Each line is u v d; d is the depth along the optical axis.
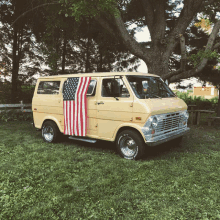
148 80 5.70
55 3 9.23
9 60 15.87
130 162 4.92
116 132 5.33
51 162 5.02
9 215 2.99
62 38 13.05
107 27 10.09
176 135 5.43
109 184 3.85
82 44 16.67
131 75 5.39
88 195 3.50
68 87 6.27
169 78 10.52
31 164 4.89
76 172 4.44
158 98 5.45
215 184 3.83
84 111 5.84
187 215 2.96
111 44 13.80
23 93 14.98
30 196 3.49
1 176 4.22
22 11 13.14
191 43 14.41
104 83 5.60
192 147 6.19
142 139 4.98
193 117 10.76
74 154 5.63
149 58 10.24
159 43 10.18
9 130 8.94
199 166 4.68
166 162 4.91
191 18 9.88
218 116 10.34
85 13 7.59
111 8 7.71
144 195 3.49
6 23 14.12
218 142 6.78
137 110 4.90
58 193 3.57
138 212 3.04
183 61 9.09
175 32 9.98
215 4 11.54
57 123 6.57
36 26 13.27
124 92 5.21
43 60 16.11
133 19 13.31
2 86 15.04
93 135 5.79
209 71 14.24
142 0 10.45
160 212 3.04
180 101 6.05
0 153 5.68
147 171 4.39
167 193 3.56
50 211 3.07
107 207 3.14
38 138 7.50
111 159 5.18
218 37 13.58
